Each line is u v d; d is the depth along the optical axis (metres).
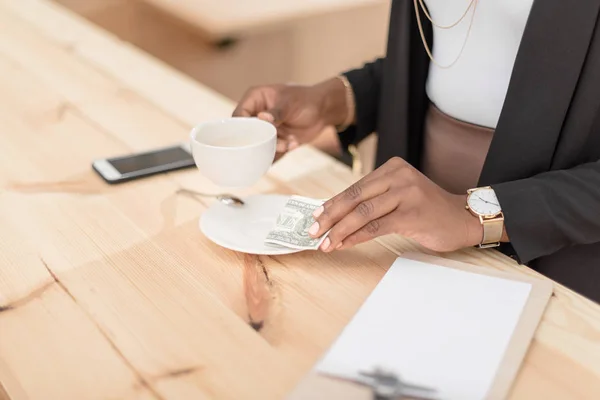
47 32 1.97
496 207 0.92
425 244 0.91
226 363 0.72
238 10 2.88
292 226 0.94
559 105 1.04
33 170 1.18
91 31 1.98
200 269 0.89
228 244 0.92
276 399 0.67
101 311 0.81
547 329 0.77
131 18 3.23
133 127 1.37
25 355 0.74
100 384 0.70
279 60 3.15
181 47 3.17
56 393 0.69
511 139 1.08
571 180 0.95
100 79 1.63
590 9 0.98
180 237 0.97
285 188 1.12
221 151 0.93
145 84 1.61
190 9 2.85
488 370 0.70
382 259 0.91
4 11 2.15
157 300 0.83
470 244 0.93
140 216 1.03
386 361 0.71
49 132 1.34
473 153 1.21
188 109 1.47
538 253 0.93
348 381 0.68
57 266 0.90
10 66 1.71
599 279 1.11
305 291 0.84
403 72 1.31
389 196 0.89
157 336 0.76
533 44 1.02
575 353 0.74
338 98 1.39
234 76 3.19
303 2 3.01
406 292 0.83
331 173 1.17
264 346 0.75
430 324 0.77
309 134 1.33
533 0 1.01
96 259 0.91
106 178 1.13
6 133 1.34
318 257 0.92
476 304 0.81
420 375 0.69
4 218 1.02
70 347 0.75
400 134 1.37
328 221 0.88
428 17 1.22
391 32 1.31
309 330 0.77
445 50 1.20
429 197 0.90
